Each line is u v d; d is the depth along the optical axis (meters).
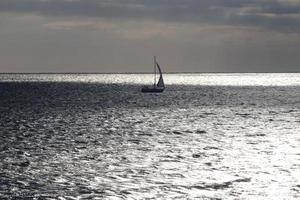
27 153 73.44
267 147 79.69
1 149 76.56
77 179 57.09
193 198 49.38
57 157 70.31
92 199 49.31
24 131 98.94
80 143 83.56
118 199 49.31
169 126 109.25
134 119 124.06
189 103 184.00
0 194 50.81
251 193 51.09
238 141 86.50
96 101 191.75
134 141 86.19
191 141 86.44
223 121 120.38
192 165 64.88
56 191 52.06
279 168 62.84
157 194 50.94
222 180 56.59
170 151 75.62
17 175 58.88
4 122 115.00
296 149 77.56
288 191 51.78
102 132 98.31
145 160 68.25
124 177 58.12
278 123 116.25
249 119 125.69
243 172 60.62
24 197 49.91
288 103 188.38
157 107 163.75
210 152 74.81
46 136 91.81
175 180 56.66
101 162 66.81
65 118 125.56
